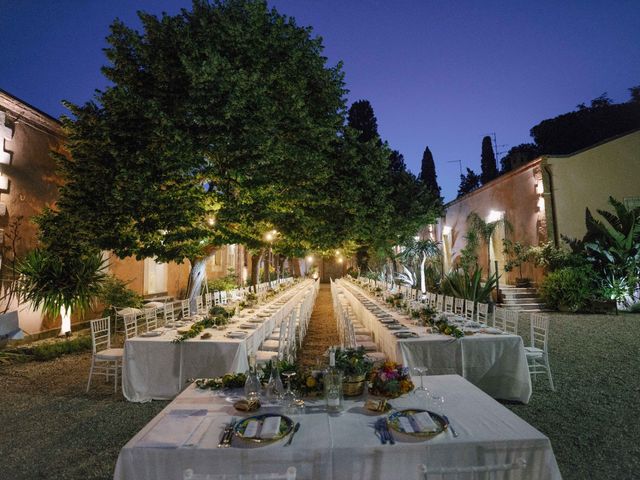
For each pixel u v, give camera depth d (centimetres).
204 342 548
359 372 305
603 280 1242
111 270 1274
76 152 761
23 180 984
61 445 413
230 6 799
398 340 541
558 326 1022
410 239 1697
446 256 2227
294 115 805
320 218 982
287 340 682
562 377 598
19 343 920
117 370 637
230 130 698
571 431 416
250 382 293
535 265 1400
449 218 2216
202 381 335
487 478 223
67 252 780
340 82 960
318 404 290
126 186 674
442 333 572
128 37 745
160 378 546
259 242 906
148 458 225
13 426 464
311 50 904
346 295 1434
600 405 485
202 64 665
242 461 223
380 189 1059
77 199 732
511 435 234
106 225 705
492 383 531
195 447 227
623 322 1055
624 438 397
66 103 751
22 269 892
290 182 839
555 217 1389
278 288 1447
